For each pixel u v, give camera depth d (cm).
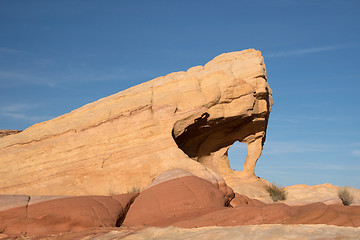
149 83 2475
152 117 2259
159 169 2091
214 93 2388
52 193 2036
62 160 2159
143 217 1588
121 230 1247
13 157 2184
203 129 2538
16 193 2044
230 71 2477
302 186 2694
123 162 2141
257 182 2636
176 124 2278
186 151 2689
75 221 1430
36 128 2323
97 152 2175
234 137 2712
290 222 1240
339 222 1170
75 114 2334
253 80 2481
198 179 1855
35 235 1367
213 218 1369
